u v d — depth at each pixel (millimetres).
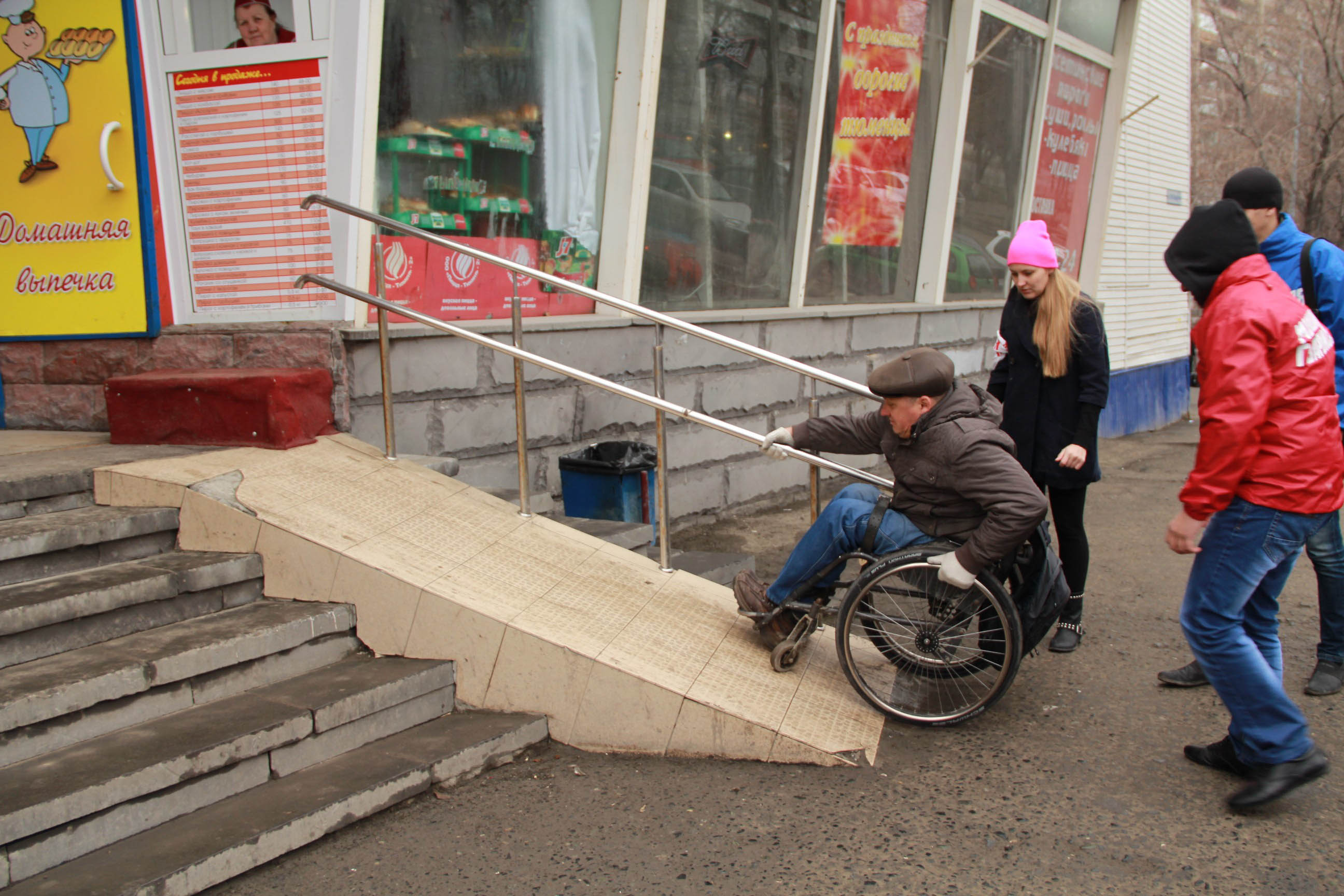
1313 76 23703
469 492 4668
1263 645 3473
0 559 3389
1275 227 4074
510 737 3594
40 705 2904
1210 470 3068
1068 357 4332
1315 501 3107
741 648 4078
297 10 4703
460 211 5535
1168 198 13688
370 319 4930
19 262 5141
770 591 4027
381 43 4750
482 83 5602
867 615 3906
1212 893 2799
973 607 3764
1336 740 3686
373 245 4895
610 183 6332
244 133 4863
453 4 5398
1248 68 24578
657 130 6457
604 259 6391
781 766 3551
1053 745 3701
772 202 7500
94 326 5059
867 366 8344
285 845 2939
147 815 2877
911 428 3775
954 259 9492
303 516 3982
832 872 2928
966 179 9484
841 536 3914
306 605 3811
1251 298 3082
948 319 9281
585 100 6168
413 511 4316
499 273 5777
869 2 7941
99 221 4980
